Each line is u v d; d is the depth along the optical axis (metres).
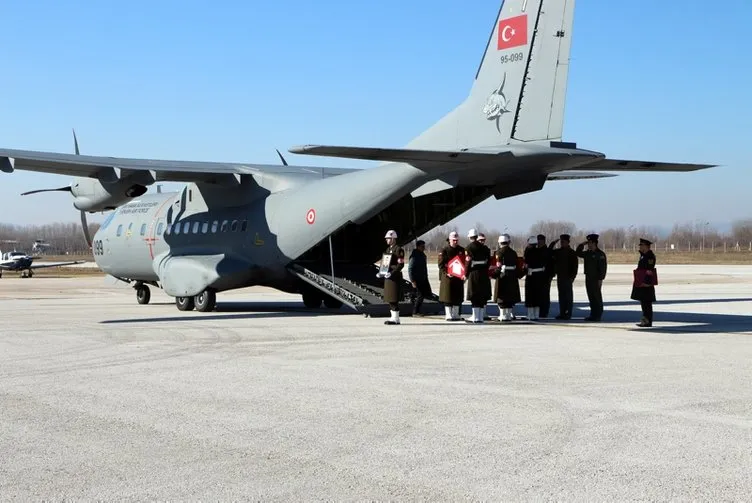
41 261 106.44
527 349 13.46
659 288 33.81
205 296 22.09
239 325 17.66
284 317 20.00
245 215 22.34
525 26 17.17
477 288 18.23
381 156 15.15
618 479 6.06
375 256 22.62
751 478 6.07
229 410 8.54
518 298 18.64
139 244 25.69
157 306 25.23
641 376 10.64
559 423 7.88
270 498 5.68
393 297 17.80
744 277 44.81
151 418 8.17
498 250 18.64
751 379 10.40
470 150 16.53
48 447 7.04
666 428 7.65
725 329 16.91
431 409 8.56
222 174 22.09
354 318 19.67
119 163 20.78
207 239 23.31
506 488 5.87
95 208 23.19
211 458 6.70
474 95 18.12
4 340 14.69
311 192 20.78
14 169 19.67
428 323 18.27
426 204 20.77
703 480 6.02
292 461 6.61
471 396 9.26
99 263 27.56
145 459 6.66
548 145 16.67
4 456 6.75
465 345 14.01
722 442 7.12
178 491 5.83
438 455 6.77
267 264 21.80
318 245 21.05
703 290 32.25
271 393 9.48
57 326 17.42
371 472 6.29
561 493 5.75
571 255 19.33
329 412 8.43
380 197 19.12
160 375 10.74
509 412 8.40
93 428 7.74
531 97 17.02
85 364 11.72
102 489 5.88
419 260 19.83
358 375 10.74
